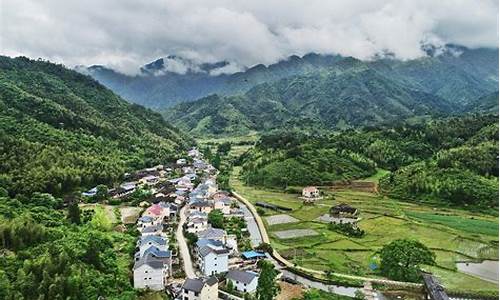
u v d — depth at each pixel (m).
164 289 130.88
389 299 130.62
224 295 129.12
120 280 126.75
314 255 166.75
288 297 128.25
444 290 128.62
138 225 186.12
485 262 160.75
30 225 137.88
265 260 153.88
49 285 108.62
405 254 147.88
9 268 116.88
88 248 134.50
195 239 172.00
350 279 143.25
